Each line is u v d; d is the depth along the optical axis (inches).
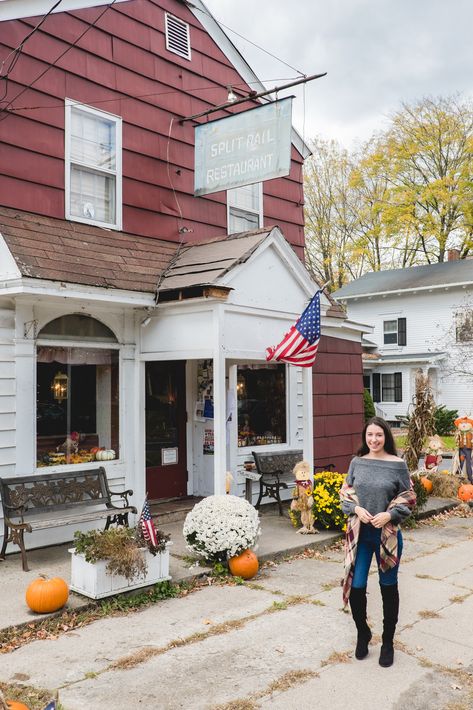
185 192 354.3
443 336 1012.5
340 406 424.2
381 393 1079.0
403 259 1342.3
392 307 1082.7
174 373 355.3
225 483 268.4
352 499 169.6
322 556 271.3
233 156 312.5
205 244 325.4
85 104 305.1
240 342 283.3
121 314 302.0
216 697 147.7
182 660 167.3
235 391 354.0
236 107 394.0
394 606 164.9
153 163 338.3
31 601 191.0
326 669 162.4
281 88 305.1
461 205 1186.6
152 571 215.8
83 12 306.3
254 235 303.9
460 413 991.6
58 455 281.0
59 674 158.6
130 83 328.5
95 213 310.7
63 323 282.4
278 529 307.3
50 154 288.8
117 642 178.4
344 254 1327.5
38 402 274.5
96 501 274.7
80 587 206.5
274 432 386.6
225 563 242.8
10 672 159.5
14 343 262.7
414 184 1237.1
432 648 176.1
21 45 267.9
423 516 353.4
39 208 283.1
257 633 185.6
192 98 362.9
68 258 265.9
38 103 285.1
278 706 143.7
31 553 259.9
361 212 1280.8
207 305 275.1
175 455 353.4
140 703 144.6
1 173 269.1
